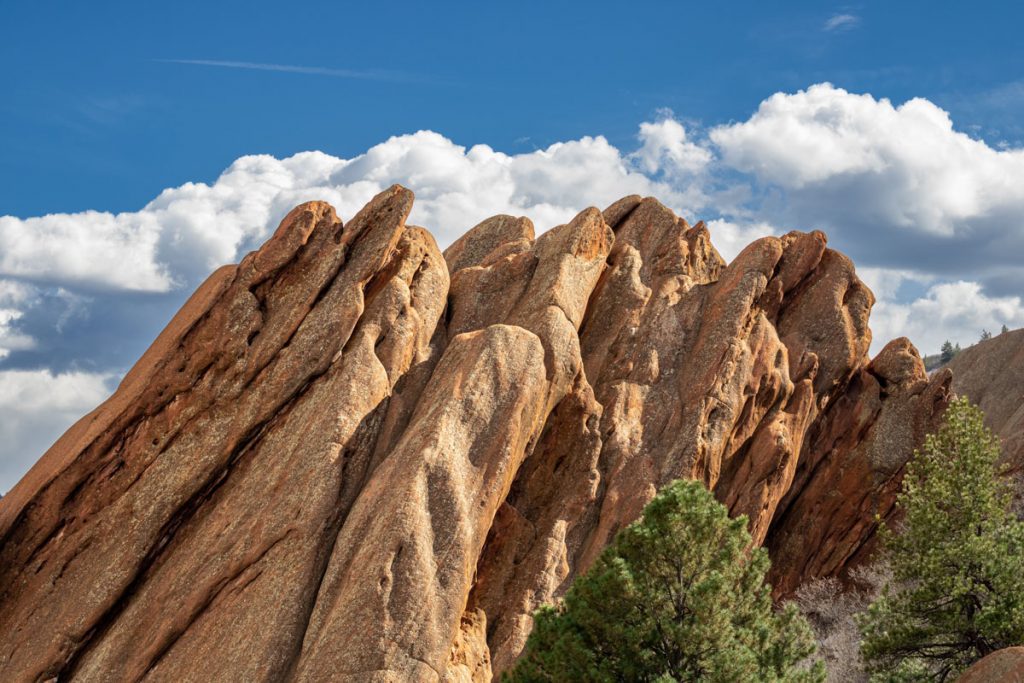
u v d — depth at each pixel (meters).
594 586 35.31
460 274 50.59
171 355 42.91
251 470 41.78
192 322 43.28
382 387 43.25
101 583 39.97
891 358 56.81
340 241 45.25
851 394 55.94
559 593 44.69
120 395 43.94
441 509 39.66
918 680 41.00
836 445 55.09
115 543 40.66
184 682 37.66
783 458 50.56
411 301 46.19
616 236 58.22
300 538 39.84
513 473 42.41
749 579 36.44
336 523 40.47
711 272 57.38
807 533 54.12
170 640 38.69
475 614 43.16
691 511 35.97
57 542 40.94
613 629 34.91
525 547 45.25
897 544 43.69
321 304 44.09
